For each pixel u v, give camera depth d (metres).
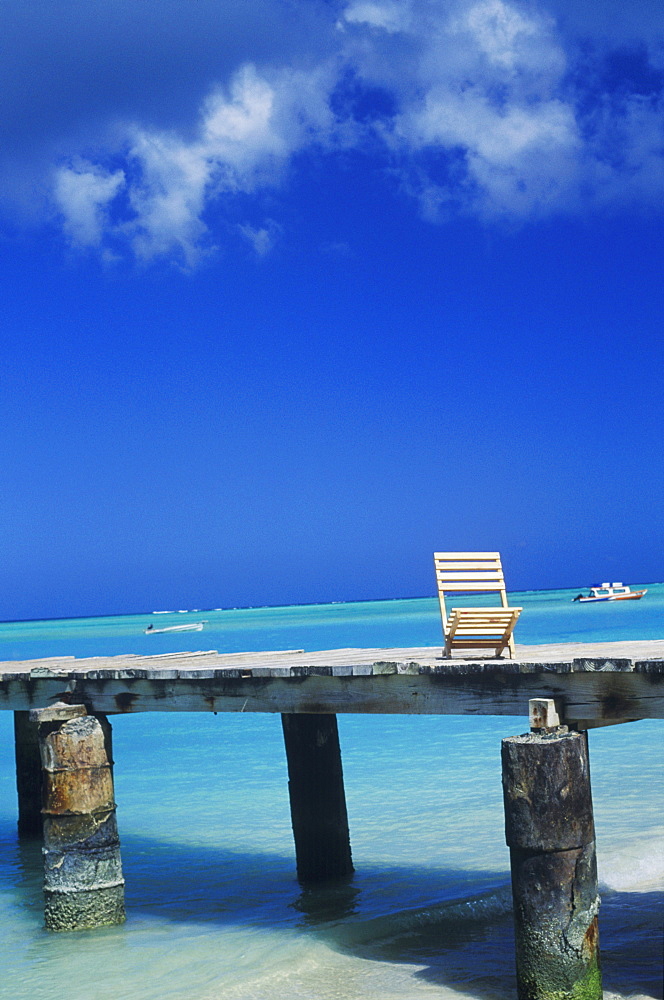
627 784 15.52
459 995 7.70
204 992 8.07
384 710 8.01
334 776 11.30
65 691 10.19
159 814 15.40
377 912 9.94
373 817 14.07
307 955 8.82
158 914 10.26
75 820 9.69
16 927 10.12
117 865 9.89
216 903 10.59
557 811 6.65
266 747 22.03
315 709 8.42
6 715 33.00
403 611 129.25
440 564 9.75
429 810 14.34
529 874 6.71
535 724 6.88
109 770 9.90
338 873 11.22
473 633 9.40
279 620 108.12
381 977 8.26
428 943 9.11
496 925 9.55
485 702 7.45
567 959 6.61
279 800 16.06
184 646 54.59
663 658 6.98
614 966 8.15
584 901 6.70
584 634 47.47
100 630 110.38
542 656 9.04
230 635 70.00
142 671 9.48
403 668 7.81
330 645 49.12
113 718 28.70
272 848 12.95
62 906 9.66
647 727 21.61
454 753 19.31
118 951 9.13
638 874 10.91
